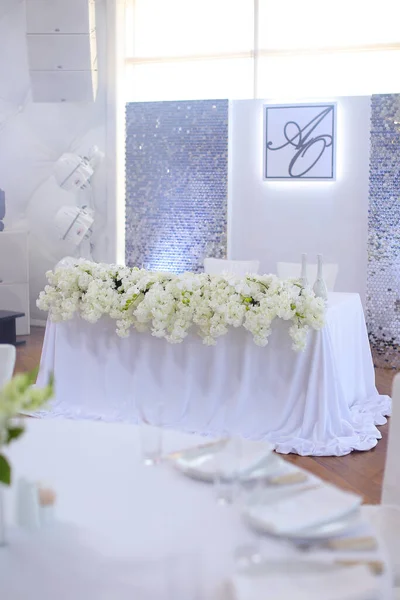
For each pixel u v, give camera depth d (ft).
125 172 28.12
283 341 15.51
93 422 8.02
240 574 4.88
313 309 14.94
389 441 8.31
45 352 17.56
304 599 4.67
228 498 5.96
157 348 16.31
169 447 7.13
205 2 27.40
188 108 26.78
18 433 5.09
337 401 15.78
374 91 25.73
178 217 27.32
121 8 28.14
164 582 4.87
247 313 15.05
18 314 27.02
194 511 5.82
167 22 27.94
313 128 25.40
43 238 29.73
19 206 30.01
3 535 5.41
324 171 25.41
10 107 29.60
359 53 25.76
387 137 23.95
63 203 29.32
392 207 24.06
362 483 13.96
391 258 24.22
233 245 26.94
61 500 6.05
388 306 24.32
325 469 14.58
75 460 6.89
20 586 4.88
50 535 5.48
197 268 27.27
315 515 5.53
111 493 6.16
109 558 5.16
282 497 5.86
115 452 7.09
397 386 8.26
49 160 29.48
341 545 5.25
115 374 16.78
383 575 4.95
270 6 26.48
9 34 28.89
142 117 27.48
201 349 16.02
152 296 15.60
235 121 26.50
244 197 26.63
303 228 26.02
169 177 27.30
